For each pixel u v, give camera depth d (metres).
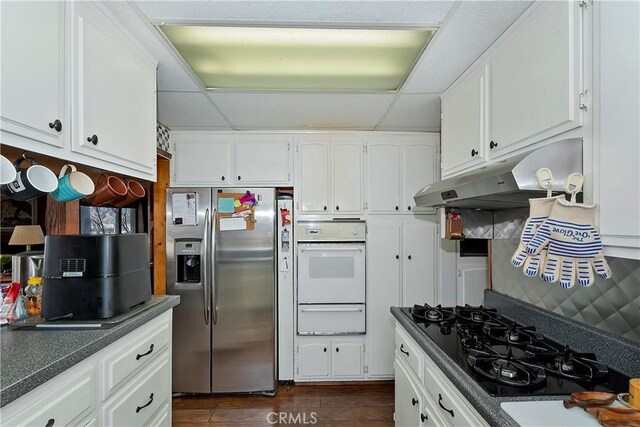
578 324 1.33
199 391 2.57
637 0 0.80
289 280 2.75
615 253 0.88
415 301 2.79
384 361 2.76
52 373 0.86
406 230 2.80
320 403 2.50
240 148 2.75
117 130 1.25
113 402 1.14
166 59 1.52
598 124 0.91
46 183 1.03
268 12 1.21
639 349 1.08
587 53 0.95
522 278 1.74
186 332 2.57
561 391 0.99
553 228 0.97
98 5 1.12
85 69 1.07
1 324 1.18
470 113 1.61
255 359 2.59
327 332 2.72
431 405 1.36
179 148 2.73
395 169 2.81
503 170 1.10
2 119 0.81
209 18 1.23
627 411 0.80
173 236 2.57
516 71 1.26
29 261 1.45
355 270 2.73
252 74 1.72
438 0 1.14
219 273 2.57
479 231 1.99
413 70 1.65
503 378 1.05
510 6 1.17
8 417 0.77
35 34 0.90
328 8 1.18
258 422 2.28
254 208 2.60
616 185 0.86
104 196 1.31
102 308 1.23
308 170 2.77
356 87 1.88
